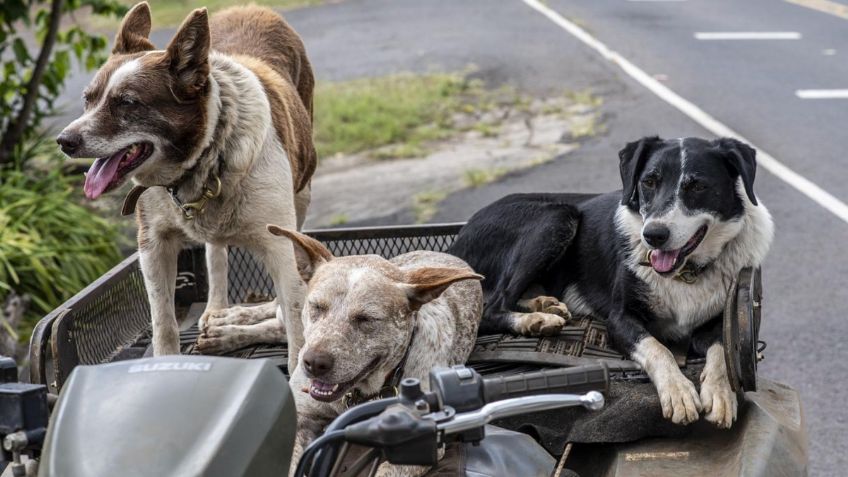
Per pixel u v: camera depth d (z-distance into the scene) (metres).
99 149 3.25
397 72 12.83
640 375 3.26
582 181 8.67
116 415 1.80
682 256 3.42
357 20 16.44
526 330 3.56
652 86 11.93
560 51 13.77
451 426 1.82
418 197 8.41
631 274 3.62
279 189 3.60
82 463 1.72
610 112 10.88
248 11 4.68
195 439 1.76
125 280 3.72
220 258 4.07
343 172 9.23
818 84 12.02
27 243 6.37
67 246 6.61
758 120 10.53
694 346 3.60
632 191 3.61
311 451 1.89
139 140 3.29
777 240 7.55
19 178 7.18
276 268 3.63
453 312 3.23
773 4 17.77
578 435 3.01
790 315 6.40
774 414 2.90
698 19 16.23
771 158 9.34
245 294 4.67
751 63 13.12
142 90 3.27
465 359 3.30
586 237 3.96
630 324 3.48
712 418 2.90
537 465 2.62
